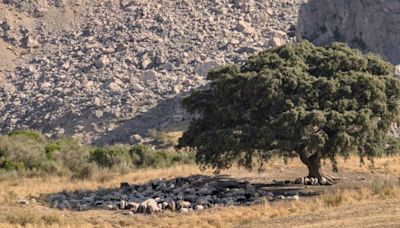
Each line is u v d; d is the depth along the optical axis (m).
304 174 65.81
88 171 78.00
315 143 53.94
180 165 83.00
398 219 36.66
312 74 62.31
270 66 62.50
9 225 47.50
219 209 52.00
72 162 85.31
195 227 45.38
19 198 60.78
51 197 62.41
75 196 63.34
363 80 57.75
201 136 58.47
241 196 56.91
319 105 57.91
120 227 48.66
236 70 62.22
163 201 56.75
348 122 54.84
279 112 57.81
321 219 40.12
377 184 51.25
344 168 66.69
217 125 60.62
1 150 87.44
